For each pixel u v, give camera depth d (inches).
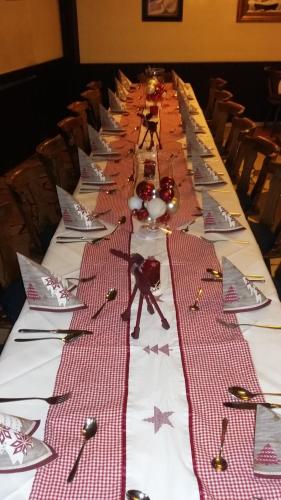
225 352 42.1
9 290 68.7
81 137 120.8
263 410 33.8
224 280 47.8
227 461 32.0
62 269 56.2
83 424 35.1
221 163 94.6
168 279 53.1
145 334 44.5
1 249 66.6
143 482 30.7
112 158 97.5
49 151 91.7
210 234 63.3
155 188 61.9
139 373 39.9
